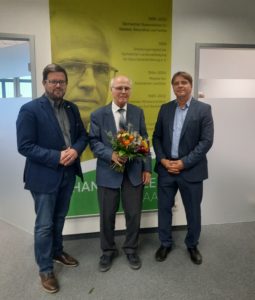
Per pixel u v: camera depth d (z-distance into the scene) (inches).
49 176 80.2
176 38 110.6
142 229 120.6
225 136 121.6
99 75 107.0
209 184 124.3
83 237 116.8
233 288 83.9
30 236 117.6
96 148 87.0
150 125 113.0
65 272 92.5
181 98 90.5
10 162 120.8
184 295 81.1
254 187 128.3
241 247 107.7
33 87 103.8
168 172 95.1
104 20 104.3
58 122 81.1
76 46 104.0
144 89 110.8
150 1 106.3
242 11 113.8
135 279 88.7
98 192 92.0
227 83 120.9
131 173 89.0
